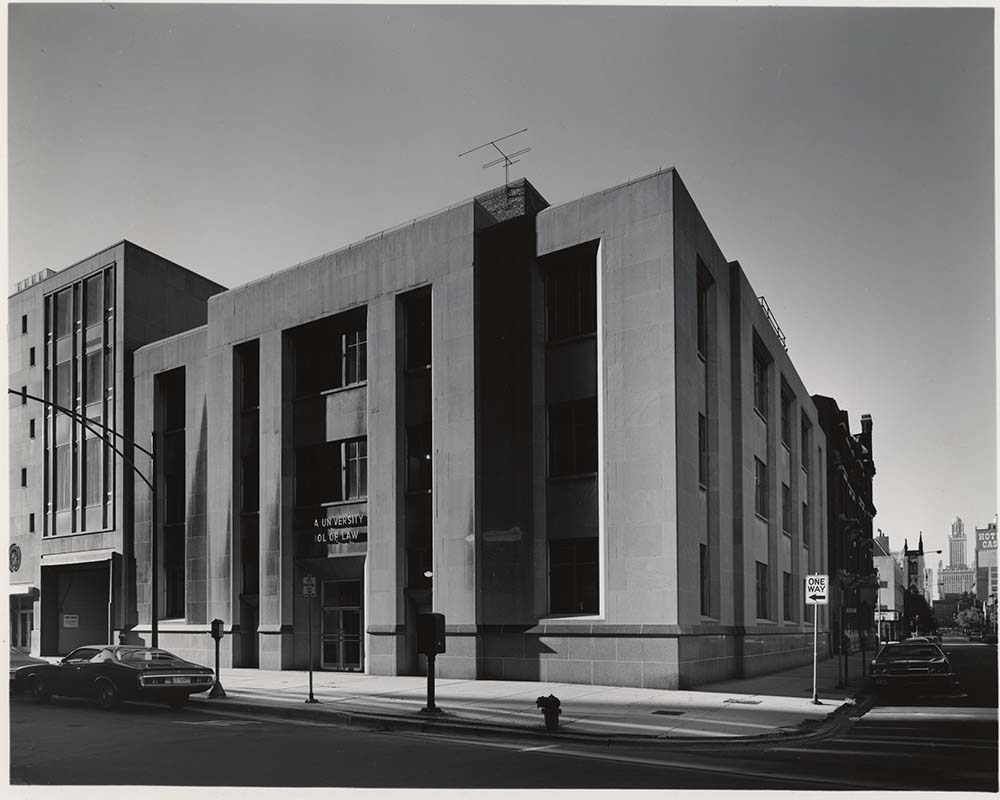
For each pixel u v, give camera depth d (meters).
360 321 29.53
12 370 43.97
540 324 25.17
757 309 33.91
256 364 32.72
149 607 35.38
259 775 11.30
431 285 26.92
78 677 19.69
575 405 24.52
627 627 22.16
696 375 24.70
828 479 57.19
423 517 26.69
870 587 65.81
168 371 36.22
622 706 18.20
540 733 14.77
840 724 16.86
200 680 19.27
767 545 35.38
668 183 23.17
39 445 41.94
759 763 12.19
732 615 28.11
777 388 37.81
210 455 32.97
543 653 23.42
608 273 23.89
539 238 25.19
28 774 11.58
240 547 31.81
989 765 12.04
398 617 26.50
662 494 22.19
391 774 11.29
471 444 25.23
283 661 29.23
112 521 37.44
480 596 24.66
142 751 13.24
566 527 24.02
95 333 39.91
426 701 18.98
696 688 22.41
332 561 29.16
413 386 27.47
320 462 30.12
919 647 25.78
